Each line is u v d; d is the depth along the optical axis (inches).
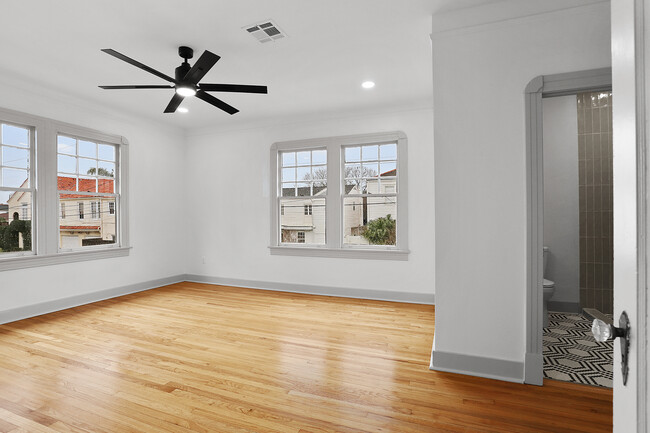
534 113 92.4
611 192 165.8
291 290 210.1
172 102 127.3
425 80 155.6
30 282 158.1
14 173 154.6
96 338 130.3
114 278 195.6
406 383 95.6
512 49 95.0
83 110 179.3
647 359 22.5
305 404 85.5
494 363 97.7
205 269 234.7
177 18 106.4
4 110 147.6
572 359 112.9
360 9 102.3
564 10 90.2
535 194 92.6
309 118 206.7
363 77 151.9
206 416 80.6
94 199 187.9
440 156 102.1
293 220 213.6
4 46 122.5
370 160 196.9
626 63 25.1
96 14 103.8
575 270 170.1
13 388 93.0
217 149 230.8
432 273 182.4
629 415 24.7
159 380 97.7
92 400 87.3
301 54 130.4
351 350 119.2
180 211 237.9
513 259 95.7
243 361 110.3
